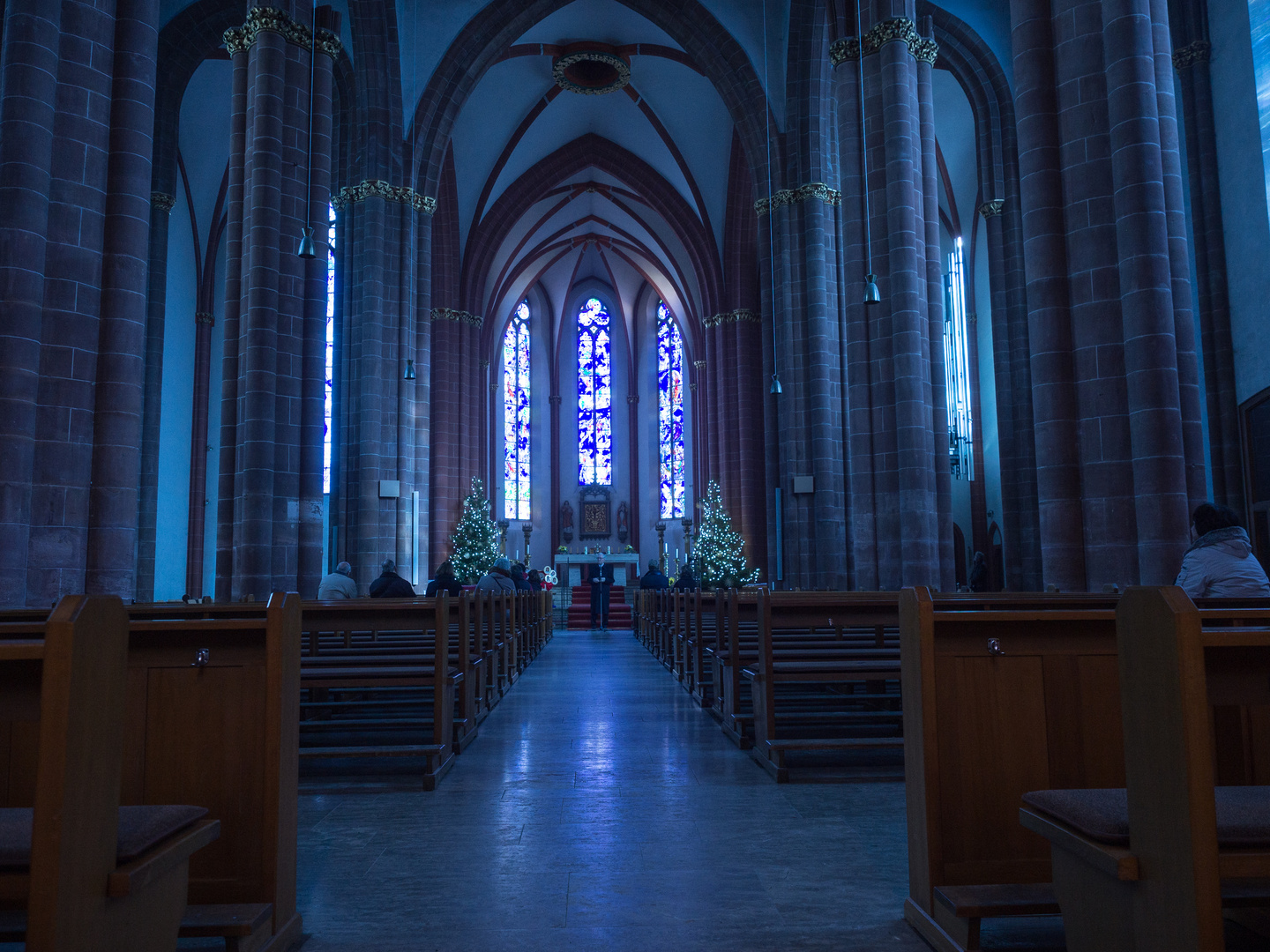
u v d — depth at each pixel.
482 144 27.31
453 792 5.34
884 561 12.94
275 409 12.73
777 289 19.61
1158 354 7.50
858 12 13.42
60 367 8.05
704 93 26.09
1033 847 3.12
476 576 25.12
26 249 7.81
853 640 8.50
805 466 18.56
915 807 3.24
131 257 8.70
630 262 37.53
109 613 2.04
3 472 7.63
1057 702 3.20
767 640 6.09
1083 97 7.99
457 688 7.04
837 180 19.41
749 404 28.55
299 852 4.13
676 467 38.69
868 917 3.30
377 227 19.42
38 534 7.91
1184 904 1.88
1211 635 2.04
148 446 19.06
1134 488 7.62
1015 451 18.55
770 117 20.05
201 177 23.61
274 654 3.02
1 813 2.24
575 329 40.53
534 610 16.69
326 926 3.23
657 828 4.53
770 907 3.40
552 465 39.78
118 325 8.57
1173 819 1.92
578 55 24.00
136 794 3.02
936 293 13.37
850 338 13.59
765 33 20.23
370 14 19.17
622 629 28.39
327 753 5.45
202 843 2.46
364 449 18.80
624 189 32.38
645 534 39.38
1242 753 3.08
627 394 40.25
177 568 23.42
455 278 28.58
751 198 27.95
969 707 3.17
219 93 21.97
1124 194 7.71
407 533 19.41
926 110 13.38
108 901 2.04
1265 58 12.18
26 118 7.85
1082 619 3.17
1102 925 2.23
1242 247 12.73
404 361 19.61
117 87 8.73
